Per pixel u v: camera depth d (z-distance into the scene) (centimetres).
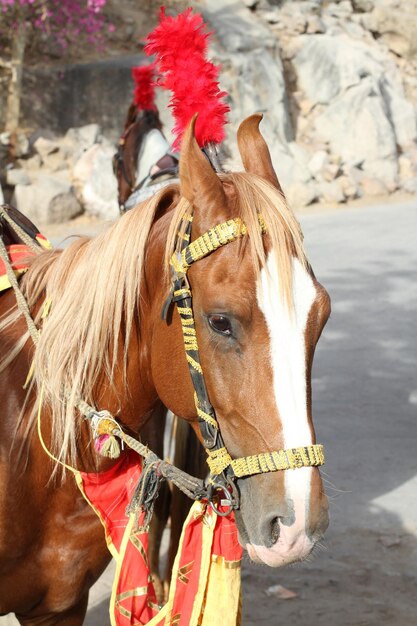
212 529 226
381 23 1792
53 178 1295
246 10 1648
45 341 226
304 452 184
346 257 1070
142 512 232
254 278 187
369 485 482
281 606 367
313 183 1491
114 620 229
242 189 198
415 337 761
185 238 200
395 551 411
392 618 356
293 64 1628
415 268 1008
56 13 1461
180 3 1595
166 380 210
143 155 567
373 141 1581
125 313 220
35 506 236
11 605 245
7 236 286
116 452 218
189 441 334
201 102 246
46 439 231
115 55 1477
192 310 197
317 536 186
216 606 225
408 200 1512
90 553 242
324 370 683
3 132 1348
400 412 593
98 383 227
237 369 189
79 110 1397
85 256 226
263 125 1492
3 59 1396
